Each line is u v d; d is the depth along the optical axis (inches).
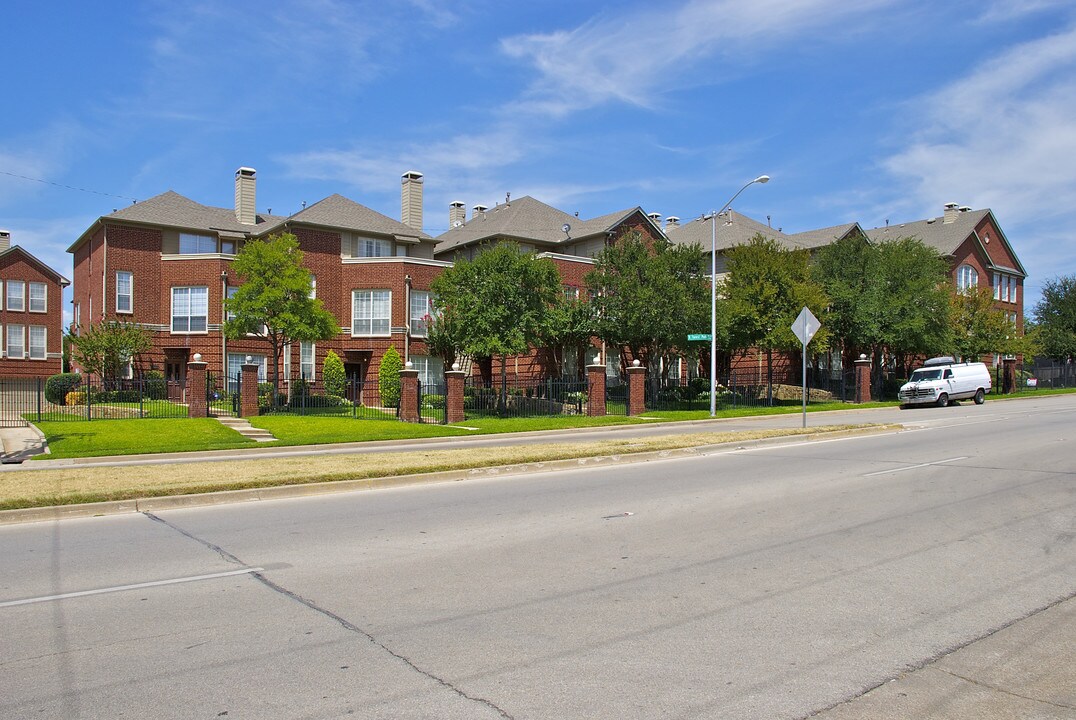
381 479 510.3
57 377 1472.7
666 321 1254.3
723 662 200.5
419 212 1888.5
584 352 1502.2
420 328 1519.4
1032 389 1996.8
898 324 1515.7
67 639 218.2
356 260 1521.9
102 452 732.0
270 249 1207.6
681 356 1473.9
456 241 1818.4
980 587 267.9
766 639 217.3
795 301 1341.0
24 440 847.1
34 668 197.2
